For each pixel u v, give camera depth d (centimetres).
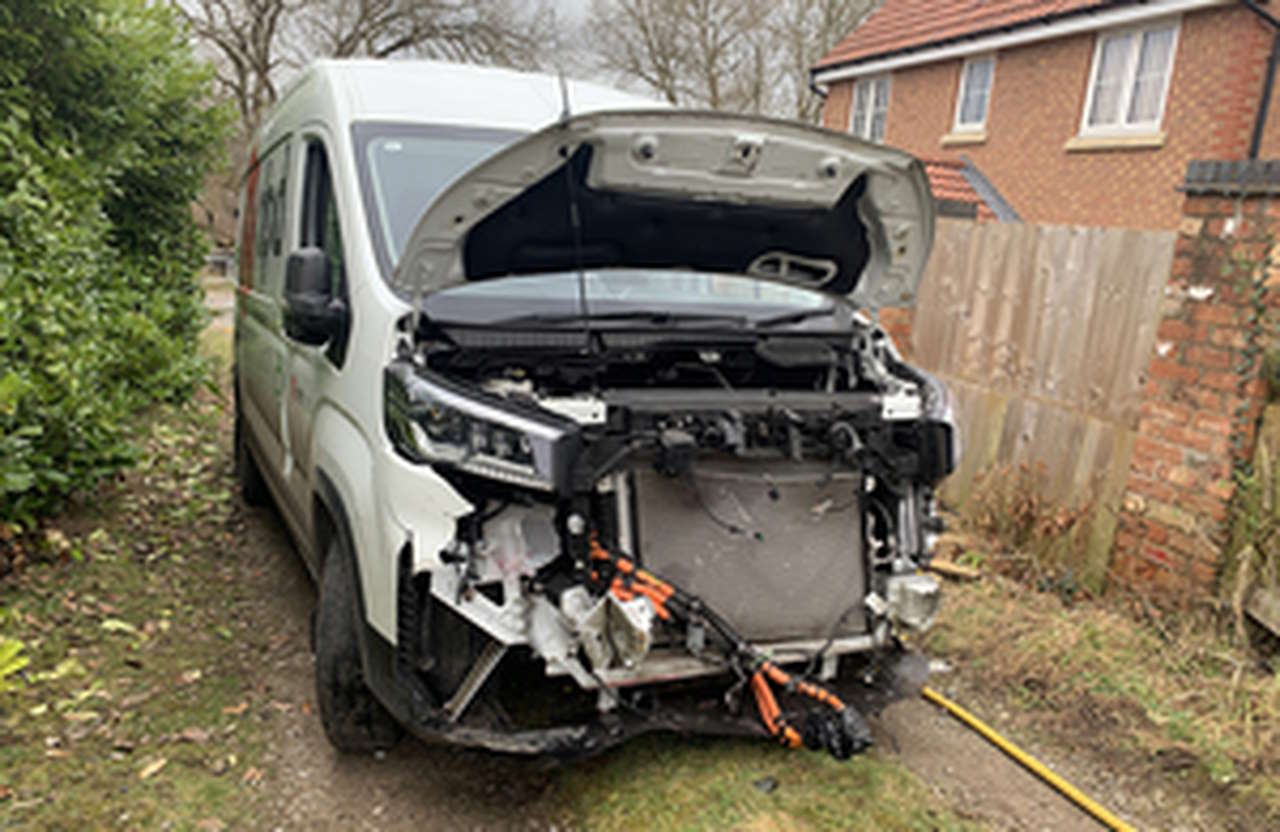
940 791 319
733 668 292
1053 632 425
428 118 365
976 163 1467
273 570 488
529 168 261
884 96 1689
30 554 457
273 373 450
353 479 294
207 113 845
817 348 341
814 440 320
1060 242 526
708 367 333
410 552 266
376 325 294
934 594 318
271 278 473
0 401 368
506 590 270
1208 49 1130
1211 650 398
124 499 562
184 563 487
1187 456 428
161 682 366
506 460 257
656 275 360
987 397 570
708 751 326
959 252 597
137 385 715
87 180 593
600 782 309
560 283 337
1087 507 481
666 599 280
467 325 296
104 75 620
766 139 271
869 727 356
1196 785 327
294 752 327
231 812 293
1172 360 436
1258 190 396
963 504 581
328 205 363
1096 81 1285
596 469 274
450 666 276
